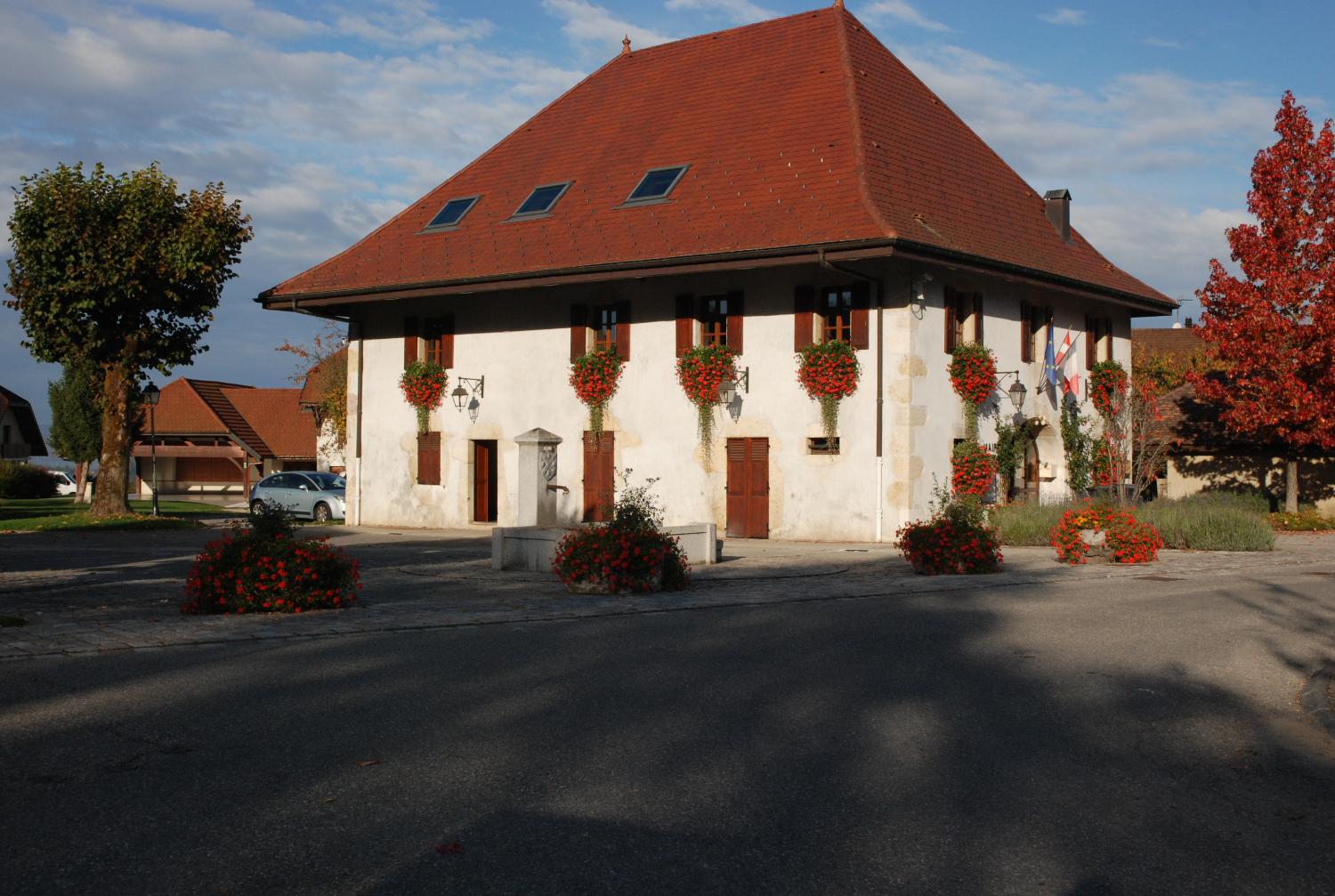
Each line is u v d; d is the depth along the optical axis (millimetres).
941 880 4484
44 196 25656
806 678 8289
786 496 23844
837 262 21734
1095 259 29078
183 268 25828
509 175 29406
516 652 9258
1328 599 13211
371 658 8891
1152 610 12031
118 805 5223
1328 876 4629
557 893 4266
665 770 5895
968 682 8234
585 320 26422
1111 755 6375
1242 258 28516
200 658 8812
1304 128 28203
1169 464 32375
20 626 10180
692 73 29188
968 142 28219
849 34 27750
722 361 24328
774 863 4613
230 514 36969
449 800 5352
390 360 29719
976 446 23953
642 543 13617
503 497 27719
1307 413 26797
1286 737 6863
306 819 5066
